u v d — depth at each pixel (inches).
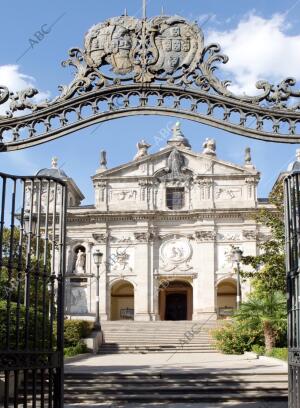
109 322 1787.6
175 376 665.0
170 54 313.7
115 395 606.9
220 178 2256.4
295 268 347.3
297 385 328.8
